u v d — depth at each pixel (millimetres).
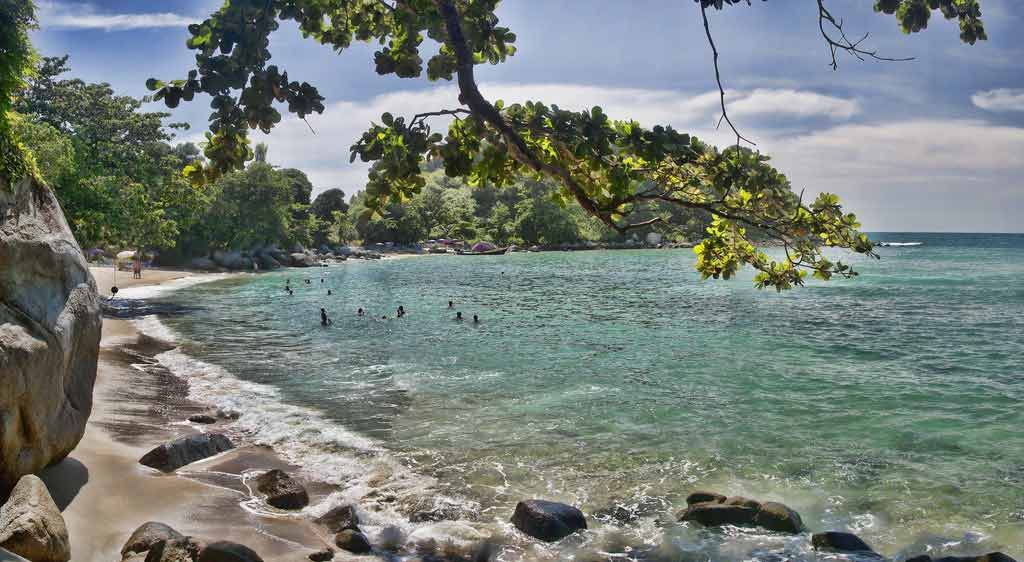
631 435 12961
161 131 43469
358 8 5426
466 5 4898
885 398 15930
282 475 9617
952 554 8266
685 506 9664
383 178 4426
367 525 8828
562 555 8117
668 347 23422
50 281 8242
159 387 16312
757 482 10633
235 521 8430
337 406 15016
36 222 8195
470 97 4391
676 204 4766
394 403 15328
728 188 4500
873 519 9266
